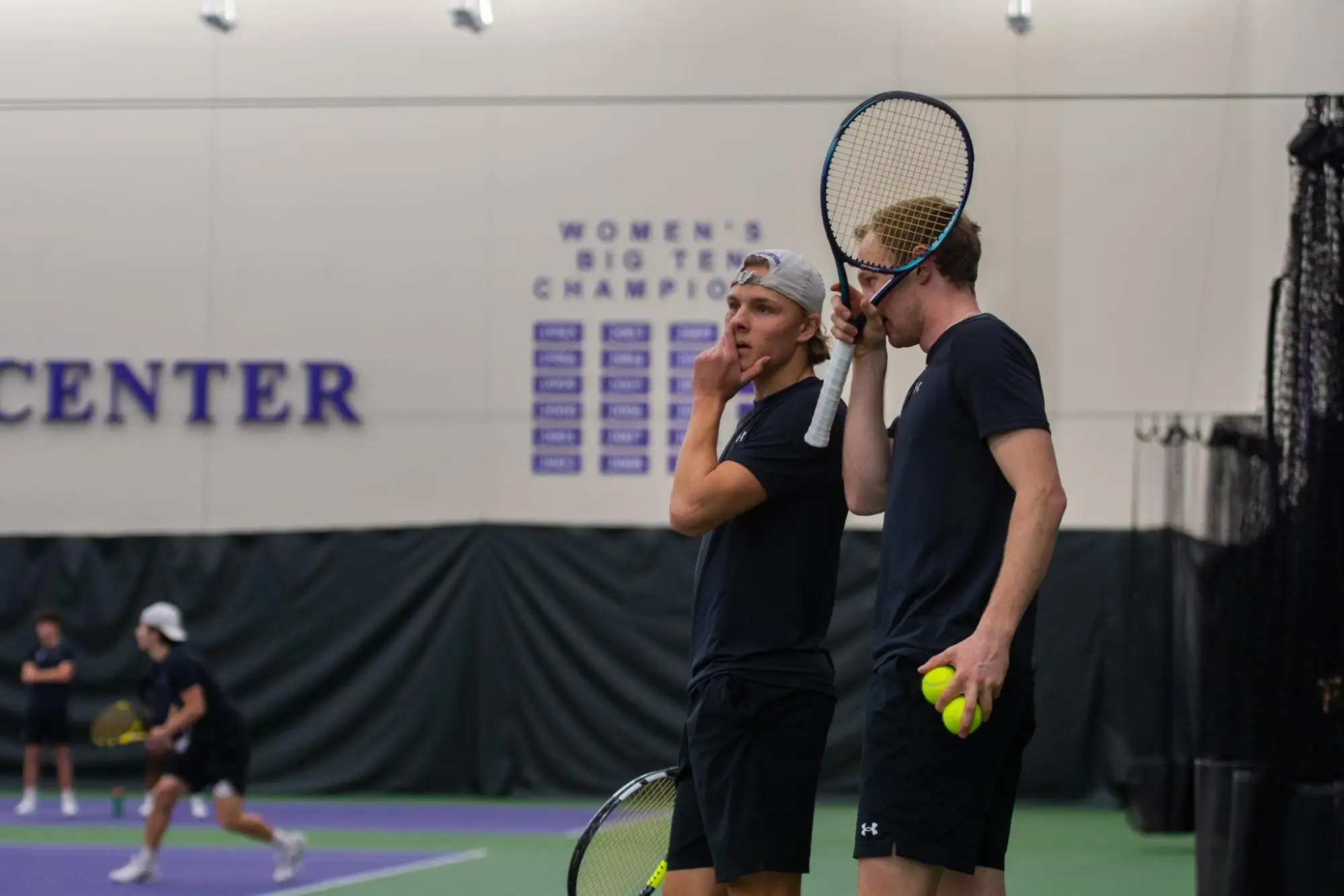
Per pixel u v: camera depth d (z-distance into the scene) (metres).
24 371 26.64
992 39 25.25
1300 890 9.88
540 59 26.09
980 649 5.18
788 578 6.54
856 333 6.26
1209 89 24.75
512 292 25.97
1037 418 5.46
